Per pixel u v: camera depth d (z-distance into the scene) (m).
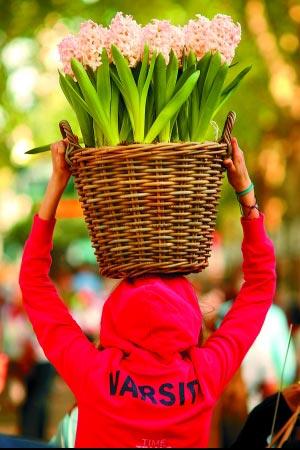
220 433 7.86
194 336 3.44
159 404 3.34
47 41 14.41
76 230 23.67
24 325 11.00
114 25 3.54
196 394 3.39
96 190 3.47
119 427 3.32
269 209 15.77
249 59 13.98
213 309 4.03
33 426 11.11
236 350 3.54
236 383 7.76
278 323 7.87
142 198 3.43
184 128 3.64
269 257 3.71
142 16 13.93
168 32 3.56
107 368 3.38
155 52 3.54
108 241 3.49
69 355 3.43
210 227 3.57
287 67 14.07
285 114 14.45
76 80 3.60
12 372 11.07
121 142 3.51
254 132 14.43
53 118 16.06
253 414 3.92
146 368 3.37
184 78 3.57
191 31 3.62
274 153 15.23
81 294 12.90
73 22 14.24
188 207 3.46
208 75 3.60
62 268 13.57
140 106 3.55
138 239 3.46
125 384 3.35
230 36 3.61
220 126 12.78
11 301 11.76
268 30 13.94
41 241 3.62
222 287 10.44
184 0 13.95
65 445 4.48
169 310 3.38
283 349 7.86
